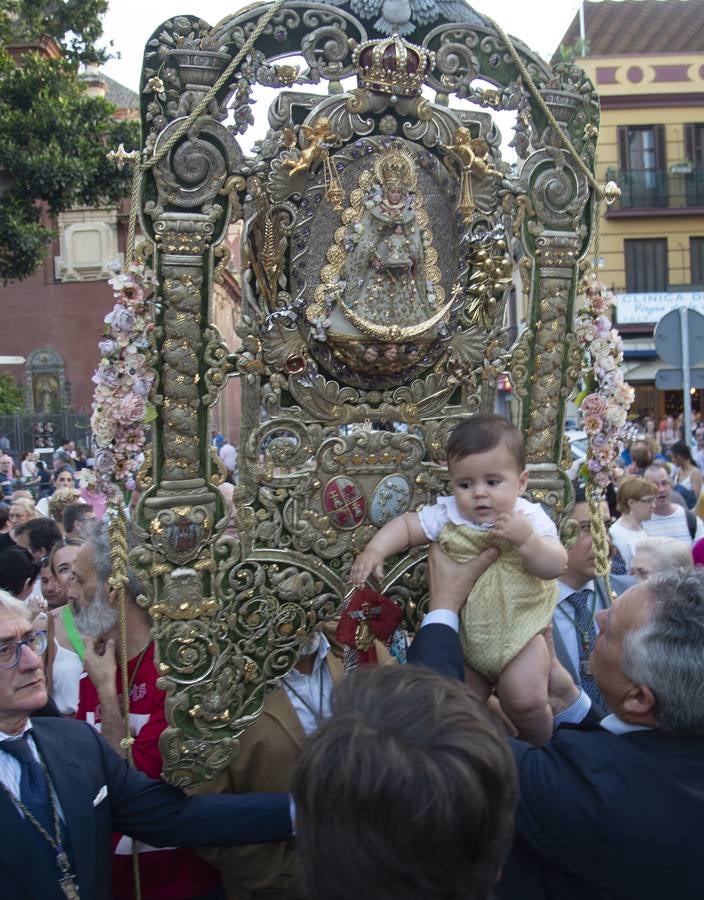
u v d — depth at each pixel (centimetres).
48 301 2175
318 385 247
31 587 384
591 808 169
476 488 226
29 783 200
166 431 233
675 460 816
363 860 115
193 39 225
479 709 126
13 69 1278
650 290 2100
